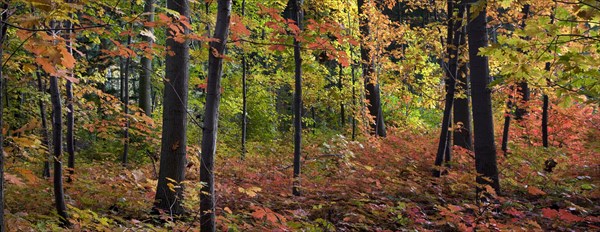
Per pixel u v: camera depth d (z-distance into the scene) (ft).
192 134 56.65
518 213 18.76
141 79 51.37
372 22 48.47
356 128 60.75
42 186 22.24
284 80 62.13
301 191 26.09
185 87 22.06
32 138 12.42
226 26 12.05
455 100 42.47
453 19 30.73
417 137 54.49
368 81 55.11
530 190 19.19
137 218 20.63
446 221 17.26
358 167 31.83
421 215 20.98
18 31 9.12
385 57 49.26
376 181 26.02
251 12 44.37
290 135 68.33
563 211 16.14
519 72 13.78
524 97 50.78
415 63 40.60
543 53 12.92
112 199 22.72
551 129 48.75
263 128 70.03
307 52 25.58
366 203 23.43
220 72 12.17
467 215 19.12
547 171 33.45
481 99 25.04
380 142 46.91
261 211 13.32
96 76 36.81
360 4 51.11
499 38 13.48
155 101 82.64
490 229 17.67
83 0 10.05
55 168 18.29
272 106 74.74
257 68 58.80
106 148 52.49
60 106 18.76
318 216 21.11
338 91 57.82
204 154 11.98
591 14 11.62
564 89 13.79
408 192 26.21
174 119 21.84
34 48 9.06
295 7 26.07
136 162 47.24
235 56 47.03
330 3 45.68
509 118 40.78
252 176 31.09
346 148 32.63
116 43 12.17
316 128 75.31
